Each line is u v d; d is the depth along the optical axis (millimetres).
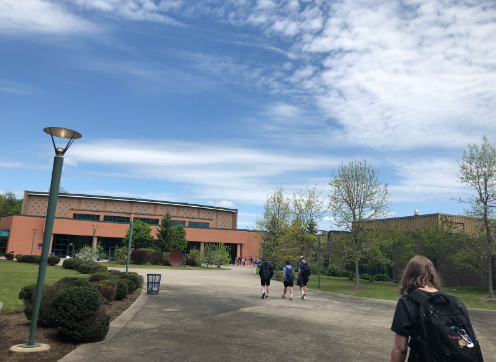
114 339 7297
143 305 11992
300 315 11719
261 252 40781
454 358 2225
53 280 18172
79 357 6000
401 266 31219
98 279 12055
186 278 24922
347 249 24078
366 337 8852
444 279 29719
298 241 31844
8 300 11422
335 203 24875
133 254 41500
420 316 2434
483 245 20562
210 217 78812
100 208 69625
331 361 6641
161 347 6844
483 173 20203
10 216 54969
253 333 8586
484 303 18391
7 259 40594
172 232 55125
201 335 8039
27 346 6277
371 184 24266
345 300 17031
